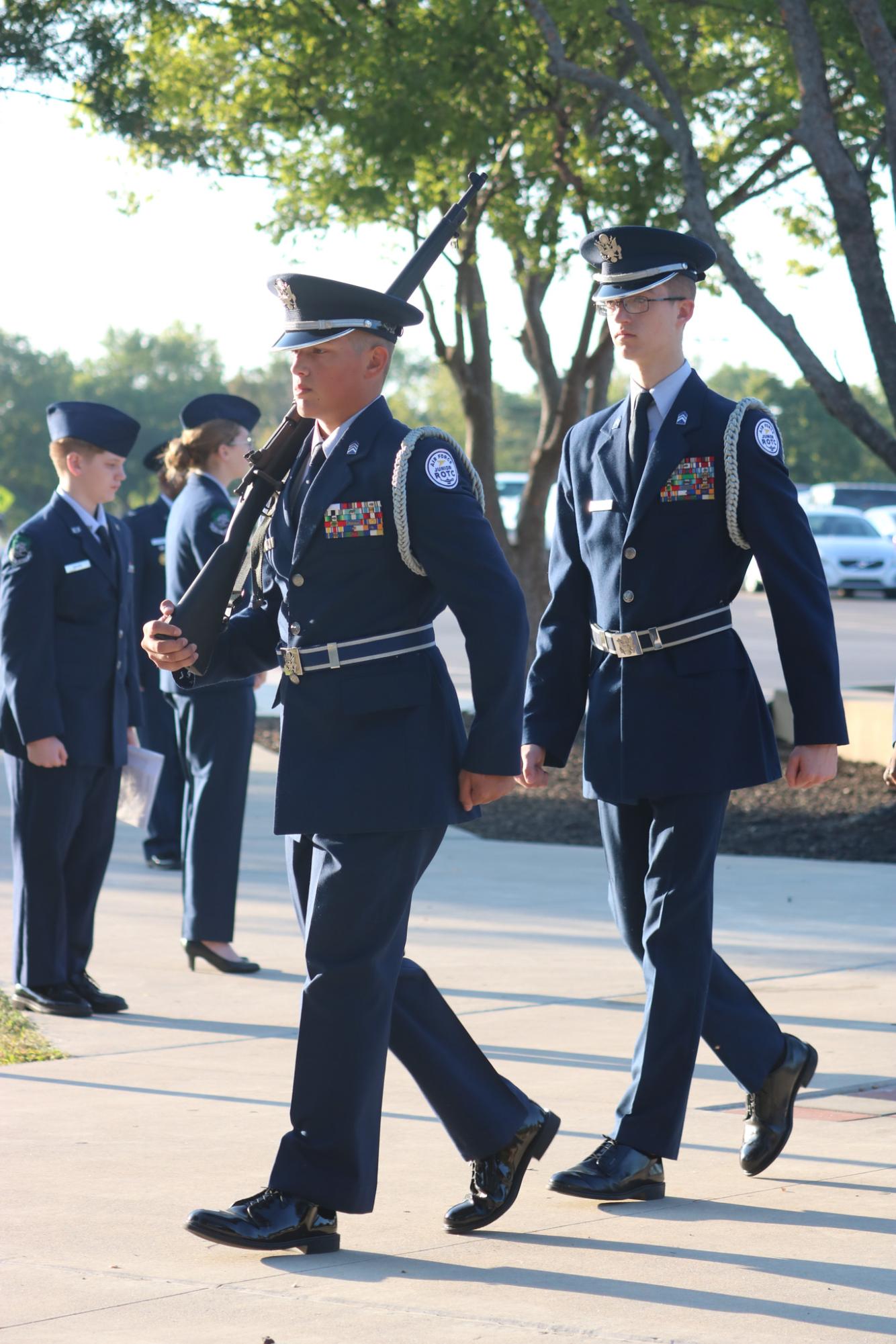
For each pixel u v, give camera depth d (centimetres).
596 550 680
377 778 577
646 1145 636
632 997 1004
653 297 661
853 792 1808
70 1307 525
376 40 2105
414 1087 824
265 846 1614
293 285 583
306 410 593
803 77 1697
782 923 1223
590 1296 533
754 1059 664
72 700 983
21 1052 874
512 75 2136
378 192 2184
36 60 2403
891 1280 547
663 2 1959
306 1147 579
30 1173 670
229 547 607
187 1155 695
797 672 650
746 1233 597
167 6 2323
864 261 1691
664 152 2145
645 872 679
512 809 1784
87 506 1016
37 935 986
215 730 1088
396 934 586
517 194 2294
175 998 1023
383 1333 501
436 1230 604
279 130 2434
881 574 5250
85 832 1004
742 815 1717
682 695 655
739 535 660
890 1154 695
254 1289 541
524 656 578
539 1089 795
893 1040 891
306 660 588
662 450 661
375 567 582
